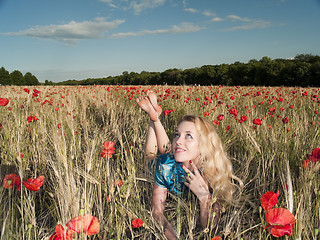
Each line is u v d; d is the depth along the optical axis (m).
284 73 51.31
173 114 5.24
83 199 1.68
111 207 1.85
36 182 1.51
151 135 2.75
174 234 1.76
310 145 2.99
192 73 66.75
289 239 1.50
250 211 2.12
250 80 57.06
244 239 1.76
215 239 1.34
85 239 1.36
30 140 3.30
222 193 2.04
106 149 2.01
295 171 2.53
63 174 1.81
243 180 2.51
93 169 2.17
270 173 2.63
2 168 2.38
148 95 2.68
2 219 1.49
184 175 2.08
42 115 4.05
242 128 3.70
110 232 1.70
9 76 76.38
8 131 3.22
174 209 2.12
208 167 2.07
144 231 1.87
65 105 5.47
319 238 1.65
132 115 5.20
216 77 62.66
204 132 2.09
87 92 10.77
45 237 1.59
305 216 1.62
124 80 84.38
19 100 5.54
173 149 2.10
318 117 4.40
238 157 3.13
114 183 1.95
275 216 1.19
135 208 1.95
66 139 2.77
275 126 3.79
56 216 1.86
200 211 1.90
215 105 5.56
